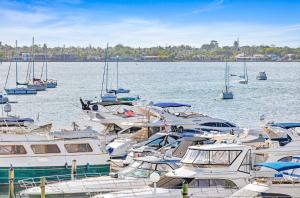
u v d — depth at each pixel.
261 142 40.22
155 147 43.12
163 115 53.25
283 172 31.27
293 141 37.84
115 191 32.72
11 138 38.81
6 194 37.34
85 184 34.19
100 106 58.41
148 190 31.16
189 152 32.78
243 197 28.89
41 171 38.50
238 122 78.12
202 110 95.56
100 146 40.12
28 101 112.12
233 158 31.97
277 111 93.31
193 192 30.73
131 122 51.53
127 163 40.22
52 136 39.50
